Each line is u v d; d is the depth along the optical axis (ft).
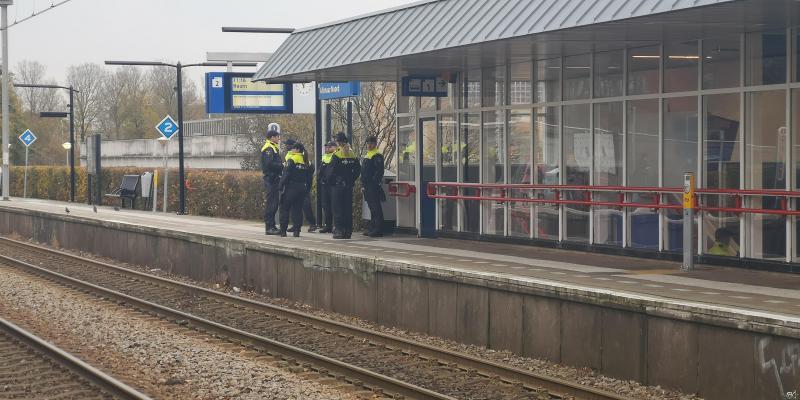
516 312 94.12
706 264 110.01
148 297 138.31
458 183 147.84
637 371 81.10
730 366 73.10
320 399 76.43
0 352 96.37
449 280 102.53
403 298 110.32
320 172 157.07
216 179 230.89
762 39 104.12
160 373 86.84
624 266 110.01
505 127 141.79
